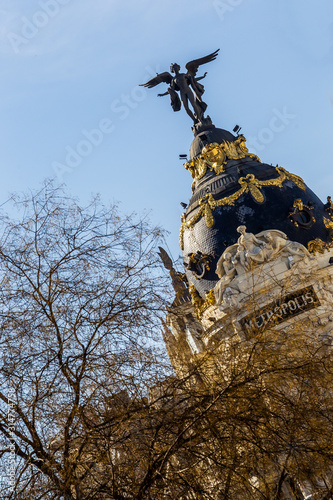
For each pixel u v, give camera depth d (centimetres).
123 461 2242
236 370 2378
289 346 2519
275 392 2336
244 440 2273
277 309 2764
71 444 2216
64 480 2117
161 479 2188
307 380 2425
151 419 2228
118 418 2195
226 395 2262
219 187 6538
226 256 5994
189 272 6431
